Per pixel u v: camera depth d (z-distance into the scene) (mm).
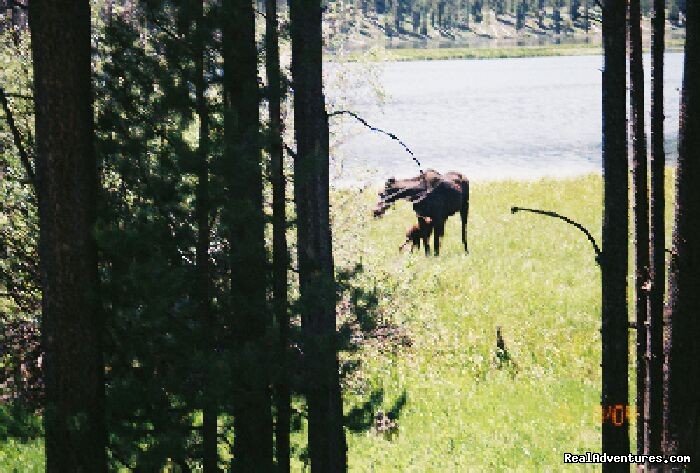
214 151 15117
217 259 16516
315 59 17328
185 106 15742
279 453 17203
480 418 30500
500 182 86875
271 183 17203
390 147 125938
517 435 28734
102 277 16094
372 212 36312
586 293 45875
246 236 15703
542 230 62500
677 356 19031
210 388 14859
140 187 16078
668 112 143625
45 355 14406
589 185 80438
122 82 16484
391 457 26797
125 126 16203
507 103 184875
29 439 24484
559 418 30391
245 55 16109
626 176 15328
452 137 136000
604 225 15578
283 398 17016
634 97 19203
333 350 16828
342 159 34844
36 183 14789
